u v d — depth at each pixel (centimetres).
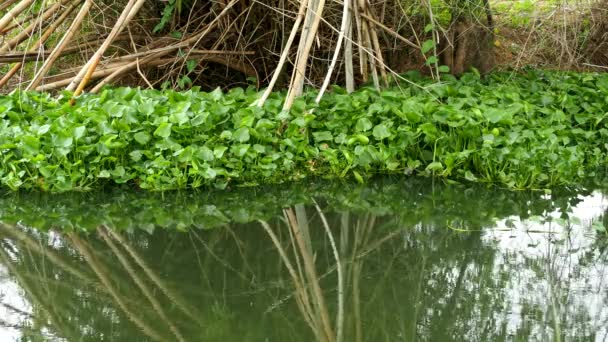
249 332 366
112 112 591
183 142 595
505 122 613
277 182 602
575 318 374
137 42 820
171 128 585
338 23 786
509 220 525
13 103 621
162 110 606
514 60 911
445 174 612
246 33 803
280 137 618
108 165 584
